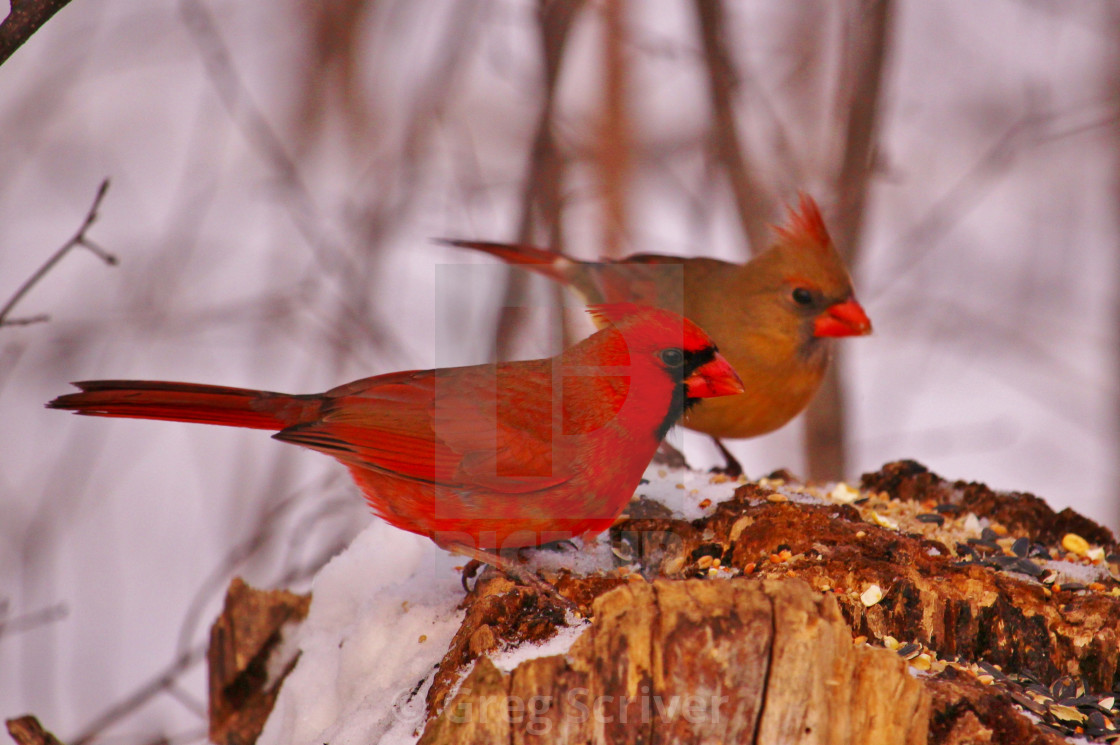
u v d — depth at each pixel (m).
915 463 6.78
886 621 4.84
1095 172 15.41
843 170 11.10
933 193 15.18
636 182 13.58
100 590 11.21
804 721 3.89
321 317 11.45
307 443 5.50
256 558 10.84
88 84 15.07
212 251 13.63
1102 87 15.59
